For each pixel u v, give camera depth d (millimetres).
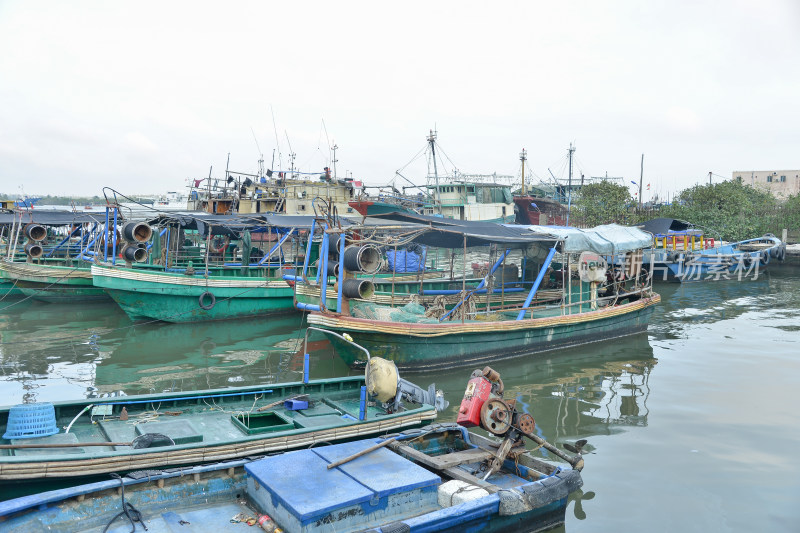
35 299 25531
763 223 45781
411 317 15336
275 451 8648
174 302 20500
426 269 28531
